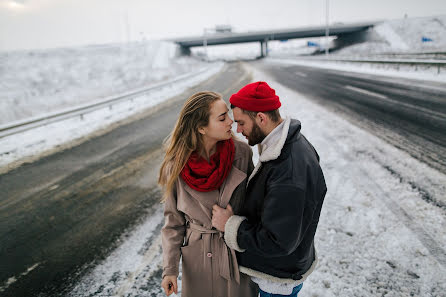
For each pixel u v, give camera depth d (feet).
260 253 3.43
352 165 13.26
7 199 12.87
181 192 4.24
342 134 18.07
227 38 216.13
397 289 6.39
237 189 4.22
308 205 3.32
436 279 6.55
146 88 45.16
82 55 121.29
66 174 15.44
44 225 10.48
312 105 28.14
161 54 142.61
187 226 4.61
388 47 156.25
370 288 6.47
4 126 21.17
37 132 24.76
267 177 3.43
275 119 3.61
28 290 7.31
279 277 3.81
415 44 150.00
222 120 3.76
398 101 26.89
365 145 15.80
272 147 3.41
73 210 11.48
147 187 13.29
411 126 18.74
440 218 8.71
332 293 6.39
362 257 7.44
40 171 16.10
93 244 9.14
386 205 9.70
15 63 96.07
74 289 7.24
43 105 48.98
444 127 17.87
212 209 4.18
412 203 9.67
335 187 11.37
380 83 39.93
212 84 55.62
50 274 7.85
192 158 3.99
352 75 53.31
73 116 28.14
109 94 57.62
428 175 11.59
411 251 7.48
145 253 8.53
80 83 73.05
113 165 16.44
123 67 101.40
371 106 25.72
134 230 9.82
